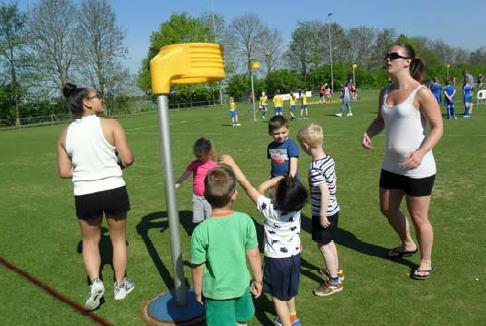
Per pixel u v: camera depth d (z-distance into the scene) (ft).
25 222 21.30
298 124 61.93
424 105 12.12
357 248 15.56
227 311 9.21
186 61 10.72
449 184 23.25
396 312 11.25
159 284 13.75
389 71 12.60
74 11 134.62
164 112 10.94
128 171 32.89
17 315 12.15
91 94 11.75
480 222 17.38
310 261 14.79
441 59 256.11
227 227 9.17
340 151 35.19
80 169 11.67
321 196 11.80
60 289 13.73
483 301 11.59
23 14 127.65
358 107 91.15
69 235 19.11
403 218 14.19
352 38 255.70
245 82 187.93
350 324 10.83
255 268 9.53
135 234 18.57
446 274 13.17
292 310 10.53
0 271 15.28
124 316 11.91
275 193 9.88
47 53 132.46
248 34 220.64
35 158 44.73
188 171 16.38
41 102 133.69
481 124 47.55
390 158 13.17
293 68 237.86
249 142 45.29
